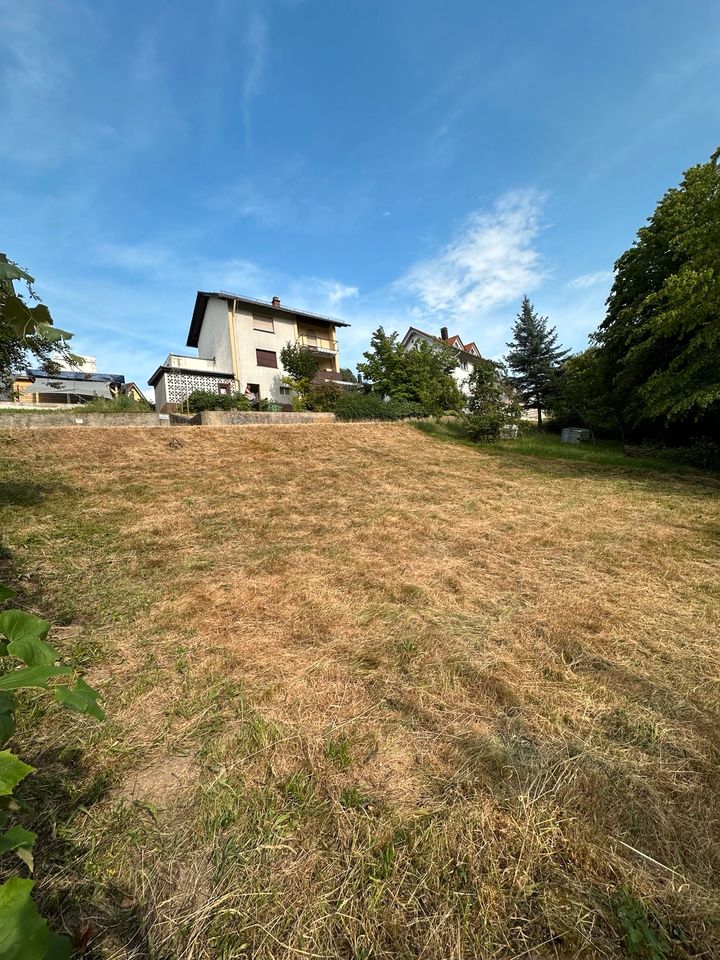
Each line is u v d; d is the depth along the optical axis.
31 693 1.96
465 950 1.02
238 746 1.68
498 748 1.66
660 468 9.82
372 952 1.02
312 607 2.88
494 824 1.34
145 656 2.28
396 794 1.46
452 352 19.25
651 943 1.03
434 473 8.37
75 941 1.03
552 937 1.05
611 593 3.11
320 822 1.35
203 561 3.65
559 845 1.27
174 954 1.01
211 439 9.35
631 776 1.52
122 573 3.36
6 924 0.49
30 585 3.04
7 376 2.49
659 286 12.48
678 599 3.01
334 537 4.40
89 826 1.33
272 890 1.15
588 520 5.22
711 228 8.05
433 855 1.24
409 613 2.80
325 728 1.78
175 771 1.56
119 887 1.16
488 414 13.09
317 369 20.52
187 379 18.45
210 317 21.39
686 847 1.26
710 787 1.47
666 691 2.02
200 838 1.30
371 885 1.16
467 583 3.28
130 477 6.39
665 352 11.41
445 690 2.03
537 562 3.76
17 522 4.32
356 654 2.33
